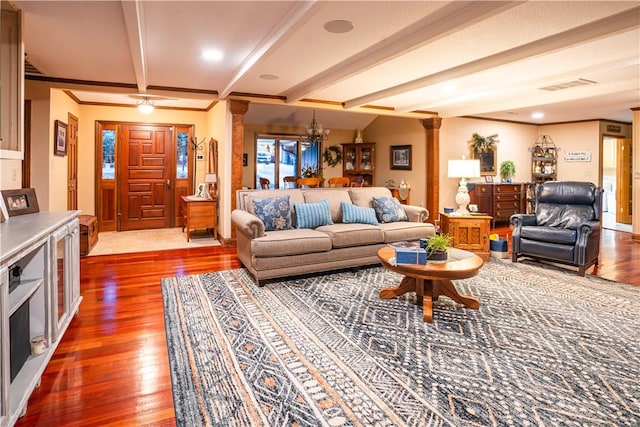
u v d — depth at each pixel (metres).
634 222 6.50
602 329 2.73
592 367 2.20
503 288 3.70
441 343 2.50
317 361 2.27
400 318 2.93
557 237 4.34
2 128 2.63
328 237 3.95
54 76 4.63
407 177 7.76
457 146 7.62
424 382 2.04
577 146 8.39
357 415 1.77
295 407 1.83
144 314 3.05
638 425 1.69
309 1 2.53
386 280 3.94
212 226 6.23
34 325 2.14
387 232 4.36
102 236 6.53
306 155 9.19
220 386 2.01
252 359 2.30
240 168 5.66
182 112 7.39
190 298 3.39
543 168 8.73
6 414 1.53
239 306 3.19
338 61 3.98
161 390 2.01
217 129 6.32
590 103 6.41
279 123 8.75
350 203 4.86
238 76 4.34
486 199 7.60
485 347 2.45
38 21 2.97
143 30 3.15
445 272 2.80
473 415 1.76
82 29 3.14
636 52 3.62
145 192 7.30
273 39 3.19
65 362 2.29
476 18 2.65
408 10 2.75
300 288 3.67
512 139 8.52
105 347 2.49
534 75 4.46
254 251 3.66
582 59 3.83
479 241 4.92
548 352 2.38
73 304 2.79
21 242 1.75
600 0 2.56
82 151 6.77
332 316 2.97
